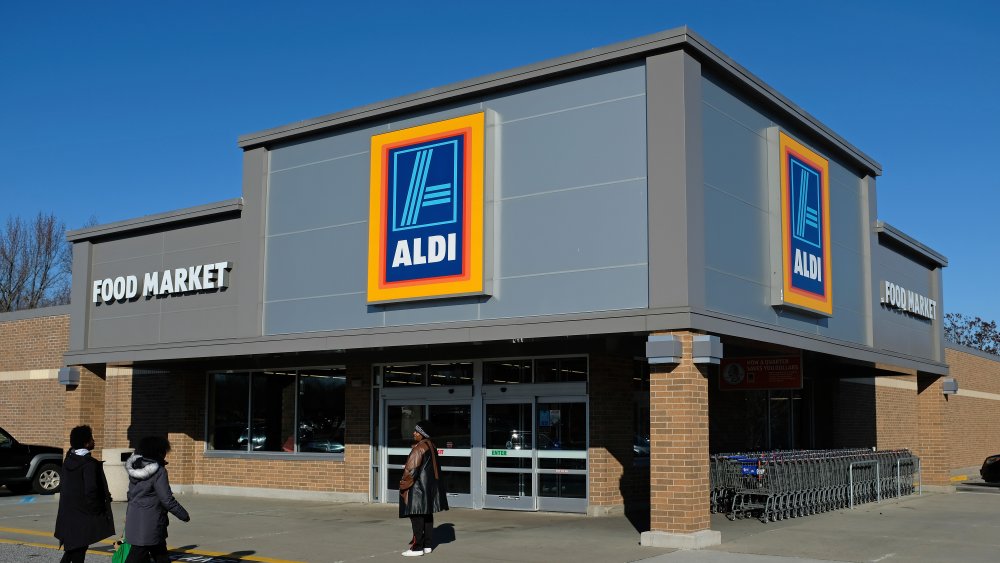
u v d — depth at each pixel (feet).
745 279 53.11
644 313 47.62
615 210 50.55
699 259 48.16
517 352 62.08
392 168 58.49
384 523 55.98
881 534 50.83
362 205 60.49
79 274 75.56
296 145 64.44
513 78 54.08
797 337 56.49
